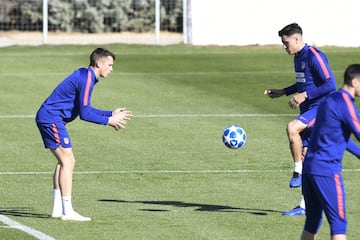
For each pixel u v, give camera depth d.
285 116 59.03
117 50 94.50
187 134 52.97
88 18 105.19
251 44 98.25
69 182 32.78
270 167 43.62
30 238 29.98
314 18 97.75
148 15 105.75
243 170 42.97
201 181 40.53
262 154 46.91
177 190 38.66
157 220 32.84
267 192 38.09
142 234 30.61
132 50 94.50
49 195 37.84
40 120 32.59
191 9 98.12
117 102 64.44
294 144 33.81
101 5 105.38
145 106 62.97
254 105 63.28
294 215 33.62
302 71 34.44
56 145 32.69
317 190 25.38
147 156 46.62
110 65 32.84
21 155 47.12
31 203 36.22
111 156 46.66
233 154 46.97
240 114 59.81
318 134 25.50
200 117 58.75
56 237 30.14
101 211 34.50
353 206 35.34
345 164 44.03
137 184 40.00
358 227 31.83
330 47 97.25
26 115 59.81
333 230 25.20
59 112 32.62
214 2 98.19
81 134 52.94
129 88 70.69
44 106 32.69
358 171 42.50
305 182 25.83
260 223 32.31
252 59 87.50
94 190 38.75
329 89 33.78
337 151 25.33
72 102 32.75
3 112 60.91
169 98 66.31
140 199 36.88
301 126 33.84
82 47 96.31
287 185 39.56
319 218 26.00
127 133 53.31
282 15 97.81
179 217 33.38
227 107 62.50
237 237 30.19
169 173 42.44
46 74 78.00
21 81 74.25
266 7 97.81
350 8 97.75
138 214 33.91
